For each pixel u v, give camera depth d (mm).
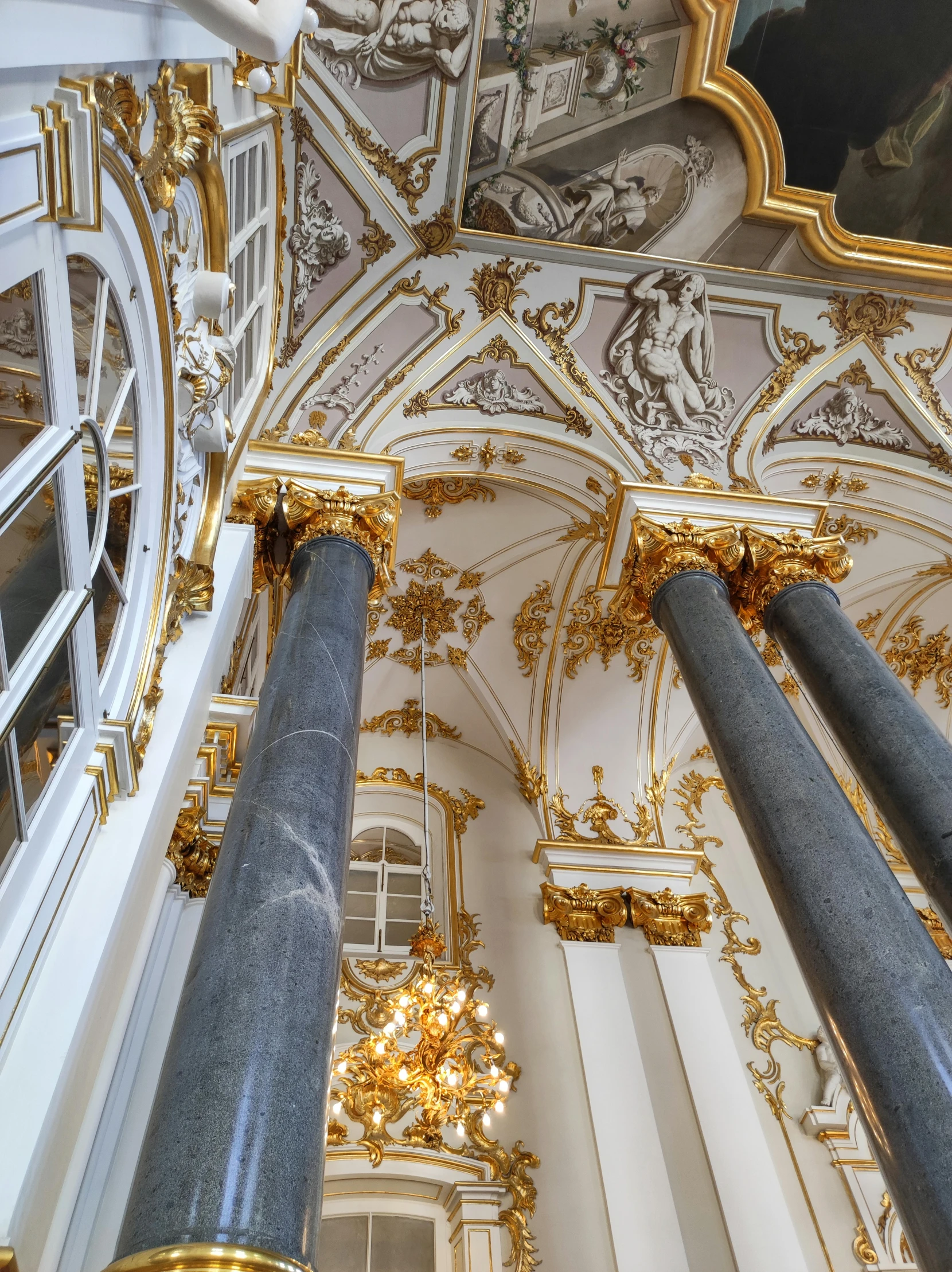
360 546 5340
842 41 6578
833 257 7551
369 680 9039
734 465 7434
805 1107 7227
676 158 7016
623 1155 6582
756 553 6066
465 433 7312
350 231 6742
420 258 7059
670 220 7297
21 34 1827
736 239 7441
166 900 4961
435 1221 6270
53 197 2150
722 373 7773
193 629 3988
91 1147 3639
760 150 6977
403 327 7102
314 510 5461
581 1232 6223
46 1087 2256
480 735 9383
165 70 2828
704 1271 6109
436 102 6422
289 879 2918
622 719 9383
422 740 8695
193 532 4086
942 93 6840
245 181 5152
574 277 7391
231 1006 2480
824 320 7828
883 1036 3191
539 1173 6469
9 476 2074
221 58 3473
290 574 5246
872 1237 6426
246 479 5664
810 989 3582
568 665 9172
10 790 2295
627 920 8094
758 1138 6805
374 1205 6254
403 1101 6582
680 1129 6805
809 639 5359
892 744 4422
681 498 6832
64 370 2348
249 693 7719
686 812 9320
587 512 7531
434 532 8336
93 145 2189
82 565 2590
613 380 7559
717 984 7898
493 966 7719
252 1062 2336
